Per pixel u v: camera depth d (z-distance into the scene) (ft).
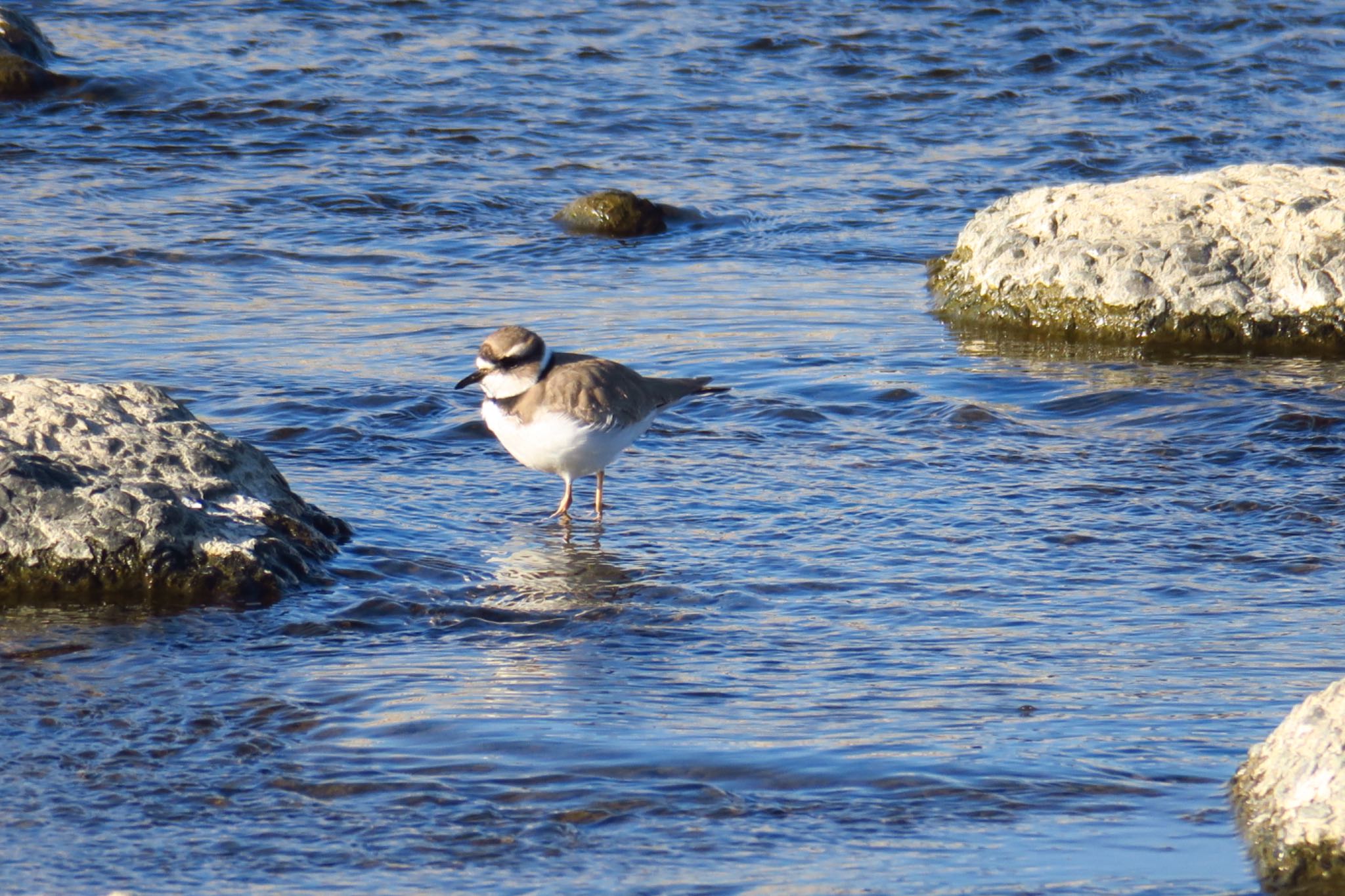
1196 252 60.13
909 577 36.14
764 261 70.69
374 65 105.09
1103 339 59.77
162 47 106.63
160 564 34.47
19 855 23.26
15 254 66.95
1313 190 61.67
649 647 32.01
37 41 101.71
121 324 58.44
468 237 73.87
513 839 23.88
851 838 23.91
